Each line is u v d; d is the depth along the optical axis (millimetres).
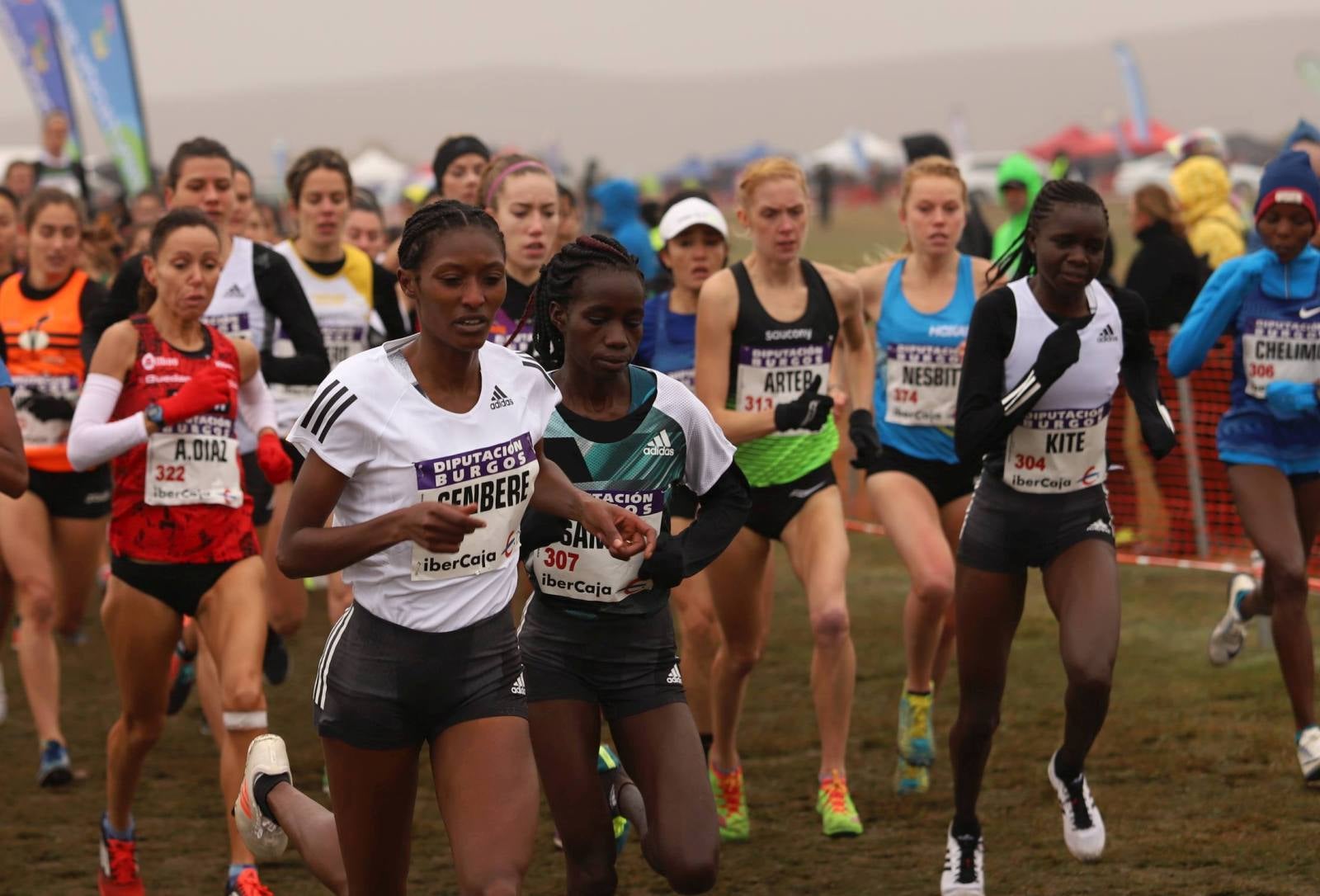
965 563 17172
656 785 13719
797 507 19703
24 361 23734
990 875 17828
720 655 19625
